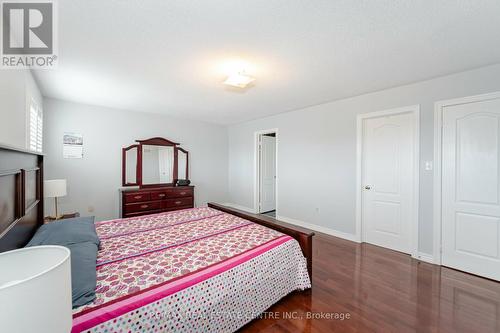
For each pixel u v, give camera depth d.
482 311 1.81
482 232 2.38
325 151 3.82
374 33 1.75
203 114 4.67
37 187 1.90
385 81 2.76
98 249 1.71
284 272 1.87
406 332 1.58
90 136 3.90
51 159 3.55
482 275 2.37
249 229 2.28
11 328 0.45
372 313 1.78
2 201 1.03
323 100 3.62
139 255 1.64
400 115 3.04
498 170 2.29
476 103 2.39
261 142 5.35
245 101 3.68
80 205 3.83
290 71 2.48
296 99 3.56
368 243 3.36
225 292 1.44
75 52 2.05
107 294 1.15
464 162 2.48
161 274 1.37
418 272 2.46
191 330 1.27
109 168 4.11
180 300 1.24
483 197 2.38
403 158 3.02
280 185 4.64
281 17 1.56
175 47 1.97
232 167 5.88
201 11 1.50
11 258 0.65
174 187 4.65
